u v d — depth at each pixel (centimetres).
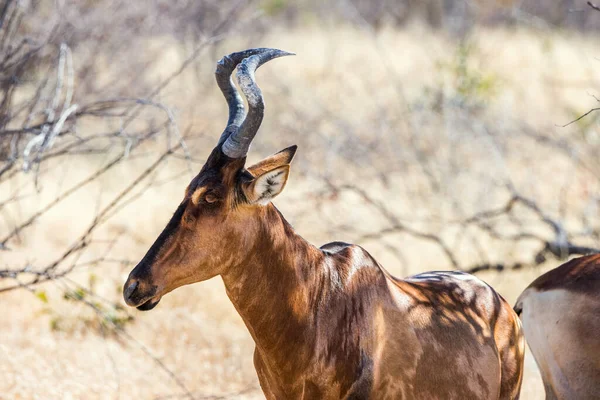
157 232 2322
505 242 2311
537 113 3353
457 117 2738
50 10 2242
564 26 4378
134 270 982
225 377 1683
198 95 3253
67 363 1611
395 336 1088
